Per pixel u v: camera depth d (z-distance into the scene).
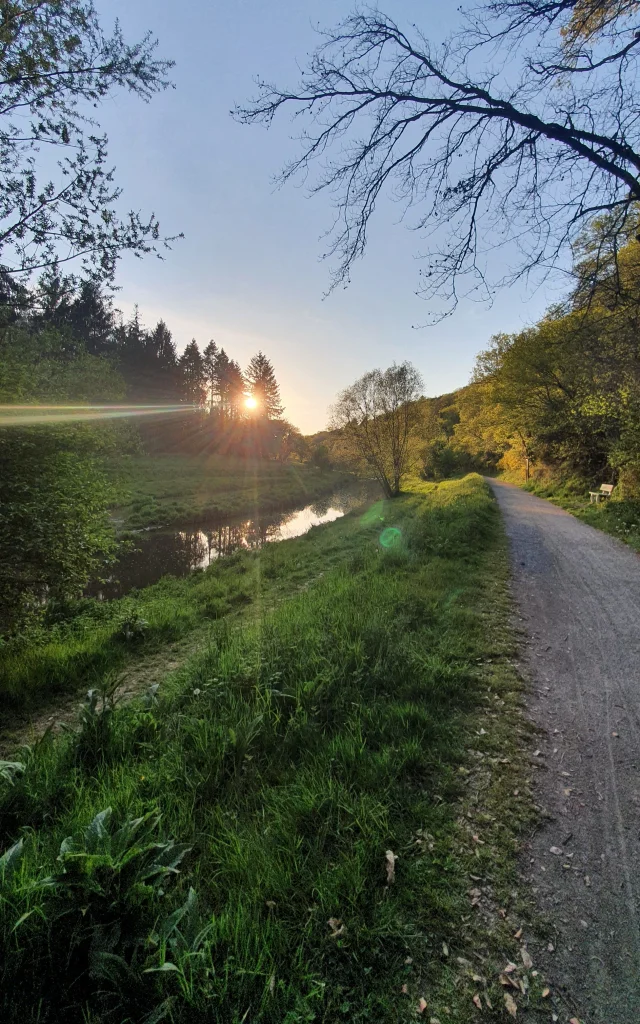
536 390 19.41
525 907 2.17
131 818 2.33
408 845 2.46
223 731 3.30
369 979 1.84
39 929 1.75
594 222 4.84
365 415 28.14
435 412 30.19
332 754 3.13
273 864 2.27
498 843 2.54
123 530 21.34
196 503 28.08
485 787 2.98
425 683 4.10
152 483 34.09
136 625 6.85
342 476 53.12
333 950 1.93
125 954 1.76
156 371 61.66
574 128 4.05
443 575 7.64
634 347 6.33
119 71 5.23
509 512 16.73
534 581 7.86
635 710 3.95
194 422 62.66
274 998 1.70
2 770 2.92
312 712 3.68
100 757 3.35
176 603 9.36
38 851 2.40
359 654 4.48
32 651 6.20
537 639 5.45
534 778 3.08
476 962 1.93
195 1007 1.60
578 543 11.10
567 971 1.90
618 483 15.76
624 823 2.70
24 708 4.85
